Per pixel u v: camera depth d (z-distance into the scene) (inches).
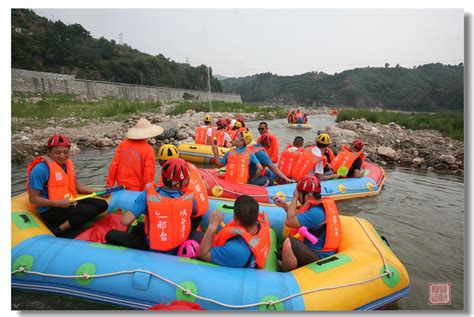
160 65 2324.1
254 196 210.5
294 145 274.5
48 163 135.6
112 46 2171.5
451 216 218.8
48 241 123.8
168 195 120.3
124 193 168.1
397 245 175.0
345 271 113.9
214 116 809.5
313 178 130.7
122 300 110.0
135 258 115.0
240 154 224.4
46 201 133.6
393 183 304.3
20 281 116.5
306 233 126.6
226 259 111.5
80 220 142.0
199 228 161.6
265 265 130.0
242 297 103.0
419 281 140.2
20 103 695.1
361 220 154.5
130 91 1631.4
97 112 730.2
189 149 360.8
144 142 177.2
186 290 104.6
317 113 1823.3
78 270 113.0
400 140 523.2
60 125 506.6
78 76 1768.0
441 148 458.0
